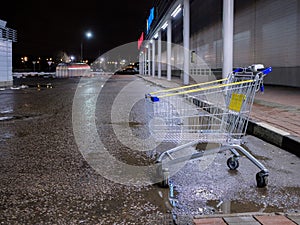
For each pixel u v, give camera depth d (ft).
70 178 12.78
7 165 14.58
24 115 30.68
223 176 12.92
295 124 20.38
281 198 10.68
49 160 15.39
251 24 58.49
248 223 8.34
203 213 9.55
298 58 43.52
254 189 11.50
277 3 48.62
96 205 10.20
